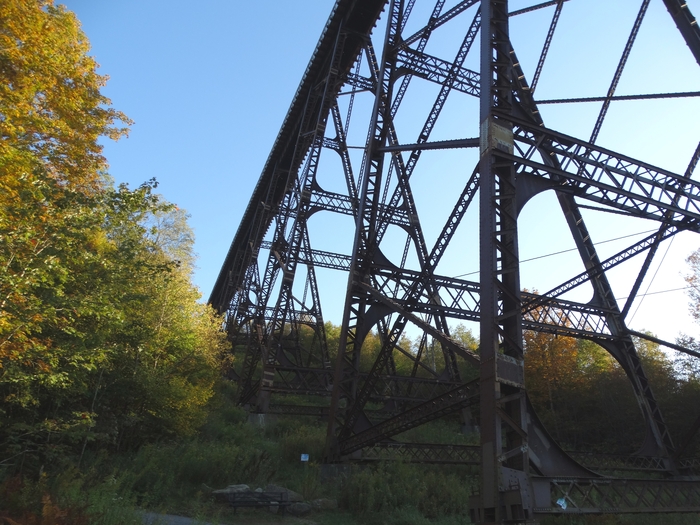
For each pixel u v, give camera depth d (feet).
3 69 38.09
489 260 36.94
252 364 107.86
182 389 62.80
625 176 46.80
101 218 36.81
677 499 36.50
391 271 58.08
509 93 43.57
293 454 61.36
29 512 27.35
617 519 39.14
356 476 50.03
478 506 31.86
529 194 41.27
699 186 50.14
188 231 131.64
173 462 51.67
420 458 56.24
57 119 45.85
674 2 52.70
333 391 56.54
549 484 33.04
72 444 52.26
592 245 62.54
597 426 106.32
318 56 107.04
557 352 116.47
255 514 44.70
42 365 35.94
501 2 46.52
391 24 62.90
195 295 76.48
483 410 33.73
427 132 60.03
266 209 136.56
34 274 31.63
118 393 57.88
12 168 33.22
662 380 103.14
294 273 97.91
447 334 78.89
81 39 48.49
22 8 38.40
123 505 35.53
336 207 101.14
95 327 43.21
